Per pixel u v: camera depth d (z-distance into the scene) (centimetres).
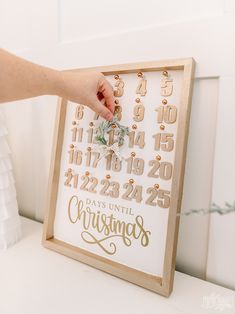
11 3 85
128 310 50
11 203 71
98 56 68
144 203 58
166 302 52
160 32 59
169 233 53
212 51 54
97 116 66
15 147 91
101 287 56
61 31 74
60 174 72
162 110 57
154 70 58
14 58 53
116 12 65
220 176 56
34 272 60
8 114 91
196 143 58
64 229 70
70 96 57
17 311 49
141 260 58
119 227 61
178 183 53
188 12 56
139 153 59
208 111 57
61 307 50
